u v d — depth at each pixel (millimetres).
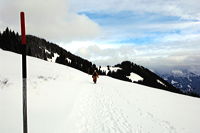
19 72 19312
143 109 12125
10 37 94875
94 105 11984
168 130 8422
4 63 22688
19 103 8539
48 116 7695
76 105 11047
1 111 7000
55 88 14891
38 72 22266
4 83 12008
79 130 7305
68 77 26719
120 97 15977
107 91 18938
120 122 9078
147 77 182750
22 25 4250
